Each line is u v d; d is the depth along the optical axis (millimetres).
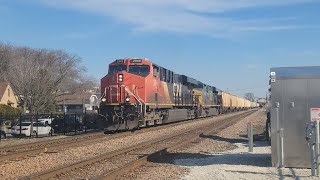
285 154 12680
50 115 33250
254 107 177125
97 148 19016
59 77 86375
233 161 14828
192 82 49875
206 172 12555
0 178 11445
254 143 21844
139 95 29156
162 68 34875
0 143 22797
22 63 78062
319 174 11648
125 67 30516
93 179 10352
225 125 38250
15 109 55281
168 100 36406
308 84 12438
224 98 78812
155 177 11711
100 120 28953
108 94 29062
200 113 53969
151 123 32156
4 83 75750
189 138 24031
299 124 12508
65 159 15398
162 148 19125
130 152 17422
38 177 10820
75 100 105000
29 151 16953
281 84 12688
